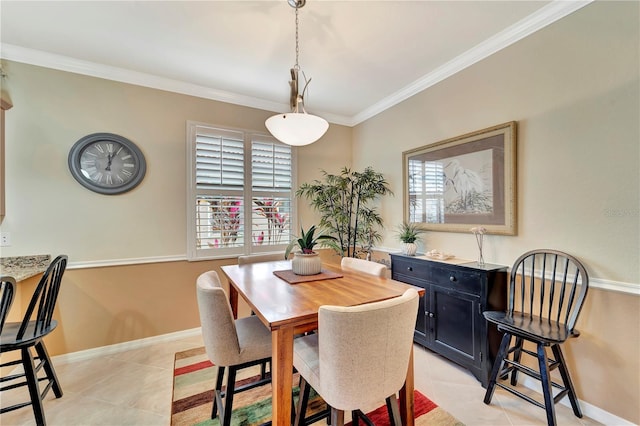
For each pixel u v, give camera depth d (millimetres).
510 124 2094
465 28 2055
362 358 1082
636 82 1548
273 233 3387
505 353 1792
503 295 2115
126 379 2135
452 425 1650
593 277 1706
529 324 1731
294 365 1463
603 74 1664
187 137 2910
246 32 2080
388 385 1165
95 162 2494
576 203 1783
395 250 3256
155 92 2766
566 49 1815
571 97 1799
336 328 1054
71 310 2430
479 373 2043
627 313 1579
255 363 1488
